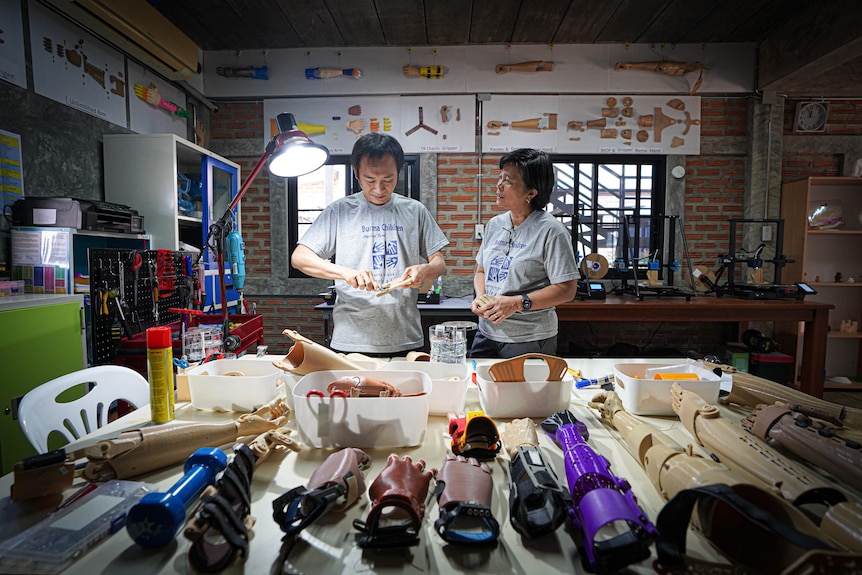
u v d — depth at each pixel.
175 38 3.26
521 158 1.76
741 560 0.57
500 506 0.71
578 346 3.87
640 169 4.02
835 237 4.01
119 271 2.03
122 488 0.74
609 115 3.86
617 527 0.64
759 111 3.82
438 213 4.00
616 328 4.03
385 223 1.78
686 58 3.81
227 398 1.10
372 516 0.60
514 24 3.49
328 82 3.90
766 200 3.86
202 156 3.27
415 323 1.84
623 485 0.67
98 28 2.71
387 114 3.91
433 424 1.04
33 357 1.84
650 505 0.71
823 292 4.08
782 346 3.85
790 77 3.53
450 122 3.89
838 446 0.79
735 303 3.20
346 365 1.09
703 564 0.56
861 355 4.03
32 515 0.68
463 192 3.97
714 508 0.60
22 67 2.32
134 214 2.60
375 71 3.88
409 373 1.07
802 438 0.84
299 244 1.77
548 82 3.85
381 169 1.61
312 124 3.94
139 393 1.35
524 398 1.08
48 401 1.12
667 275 3.96
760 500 0.56
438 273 1.73
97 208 2.29
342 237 1.79
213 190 3.57
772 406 0.96
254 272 4.08
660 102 3.86
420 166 3.95
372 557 0.59
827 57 3.16
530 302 1.60
